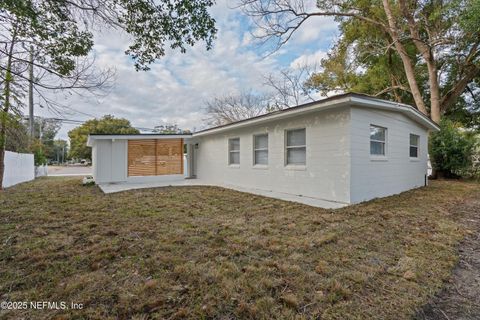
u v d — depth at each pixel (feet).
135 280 7.66
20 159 38.81
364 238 11.63
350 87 50.72
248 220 14.71
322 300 6.78
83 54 14.47
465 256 10.03
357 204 19.03
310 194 22.62
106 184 35.65
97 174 36.96
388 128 23.36
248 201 20.90
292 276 7.98
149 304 6.48
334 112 20.44
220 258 9.25
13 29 12.75
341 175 19.83
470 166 34.60
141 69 15.65
